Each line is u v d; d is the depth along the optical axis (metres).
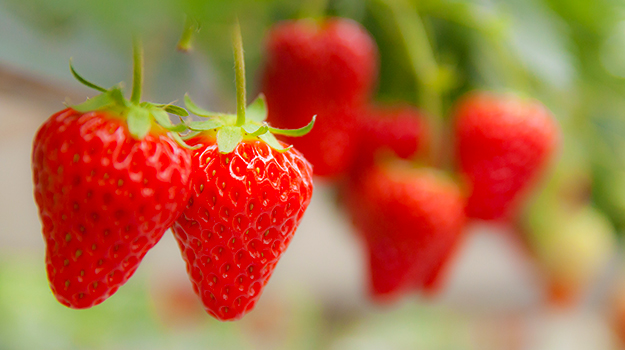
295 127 0.31
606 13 0.35
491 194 0.35
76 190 0.23
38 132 0.24
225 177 0.24
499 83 0.37
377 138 0.36
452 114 0.38
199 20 0.20
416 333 0.74
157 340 0.69
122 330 0.67
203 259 0.25
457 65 0.37
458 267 0.77
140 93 0.24
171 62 0.30
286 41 0.31
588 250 0.48
